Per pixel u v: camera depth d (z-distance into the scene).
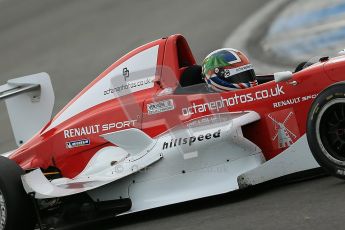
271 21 51.81
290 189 18.94
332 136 17.55
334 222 14.68
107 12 68.88
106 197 20.83
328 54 39.50
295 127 19.48
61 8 75.38
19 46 63.81
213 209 19.05
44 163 22.92
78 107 22.80
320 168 20.09
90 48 56.91
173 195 20.03
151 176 20.38
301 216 15.70
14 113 26.80
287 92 19.53
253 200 18.78
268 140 19.88
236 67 20.62
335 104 17.33
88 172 21.66
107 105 22.22
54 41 62.41
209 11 60.84
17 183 20.75
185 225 17.77
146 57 22.05
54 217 21.38
